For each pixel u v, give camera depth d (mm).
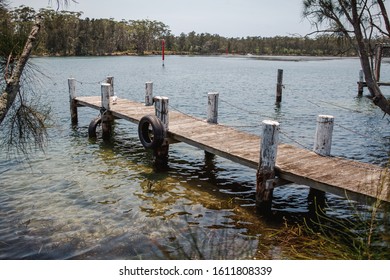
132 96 24797
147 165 9609
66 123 14711
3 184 7996
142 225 6195
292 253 5168
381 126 14938
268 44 132750
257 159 7211
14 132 5375
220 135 9141
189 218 6488
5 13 4430
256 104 21312
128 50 114875
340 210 6980
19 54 4477
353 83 34344
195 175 8867
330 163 7047
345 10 5543
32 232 5914
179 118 11109
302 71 50438
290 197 7648
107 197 7398
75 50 90812
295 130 14148
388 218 3629
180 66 60000
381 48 20922
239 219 6492
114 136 12875
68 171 8953
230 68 56250
